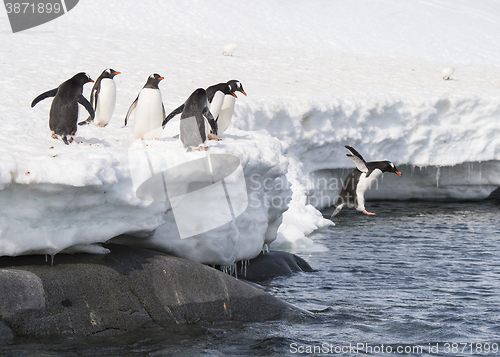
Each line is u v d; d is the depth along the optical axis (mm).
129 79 51312
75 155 17906
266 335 18109
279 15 117062
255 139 27344
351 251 33938
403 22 121750
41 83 42656
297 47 96375
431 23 123000
